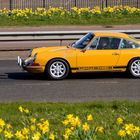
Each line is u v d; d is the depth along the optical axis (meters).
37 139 10.58
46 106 16.91
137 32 32.22
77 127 11.46
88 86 21.73
